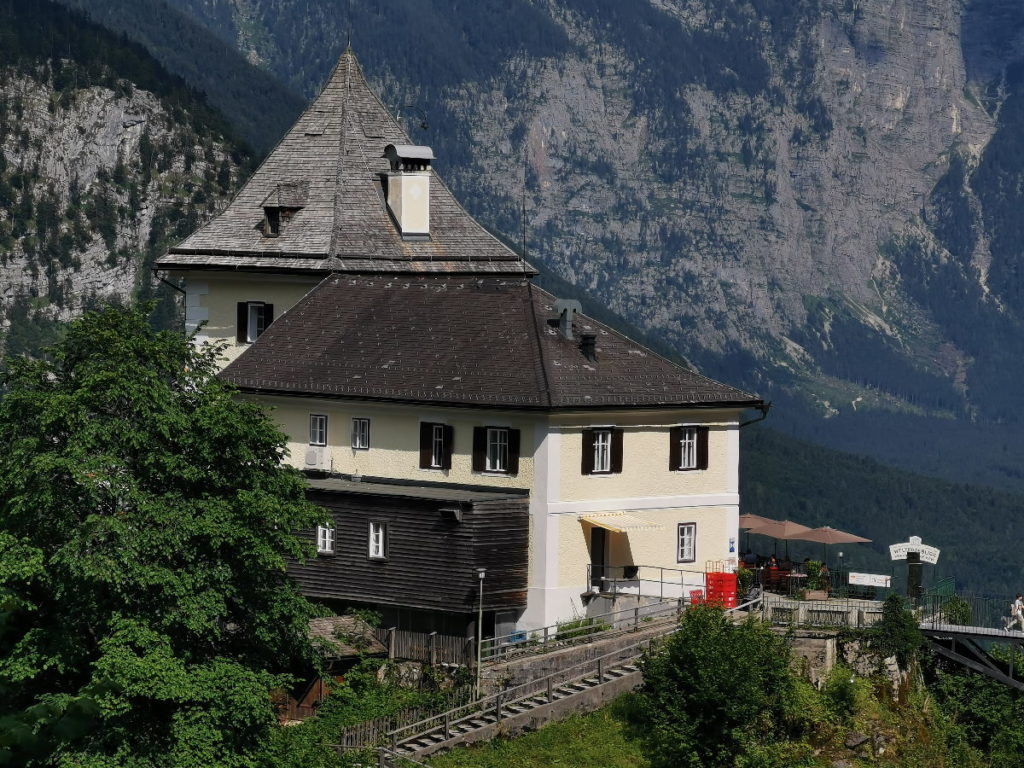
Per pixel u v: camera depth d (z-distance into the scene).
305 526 79.00
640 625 91.69
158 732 69.88
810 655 88.88
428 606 92.81
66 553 70.00
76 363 76.50
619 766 80.81
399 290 104.81
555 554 94.00
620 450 96.44
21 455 72.88
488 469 95.56
